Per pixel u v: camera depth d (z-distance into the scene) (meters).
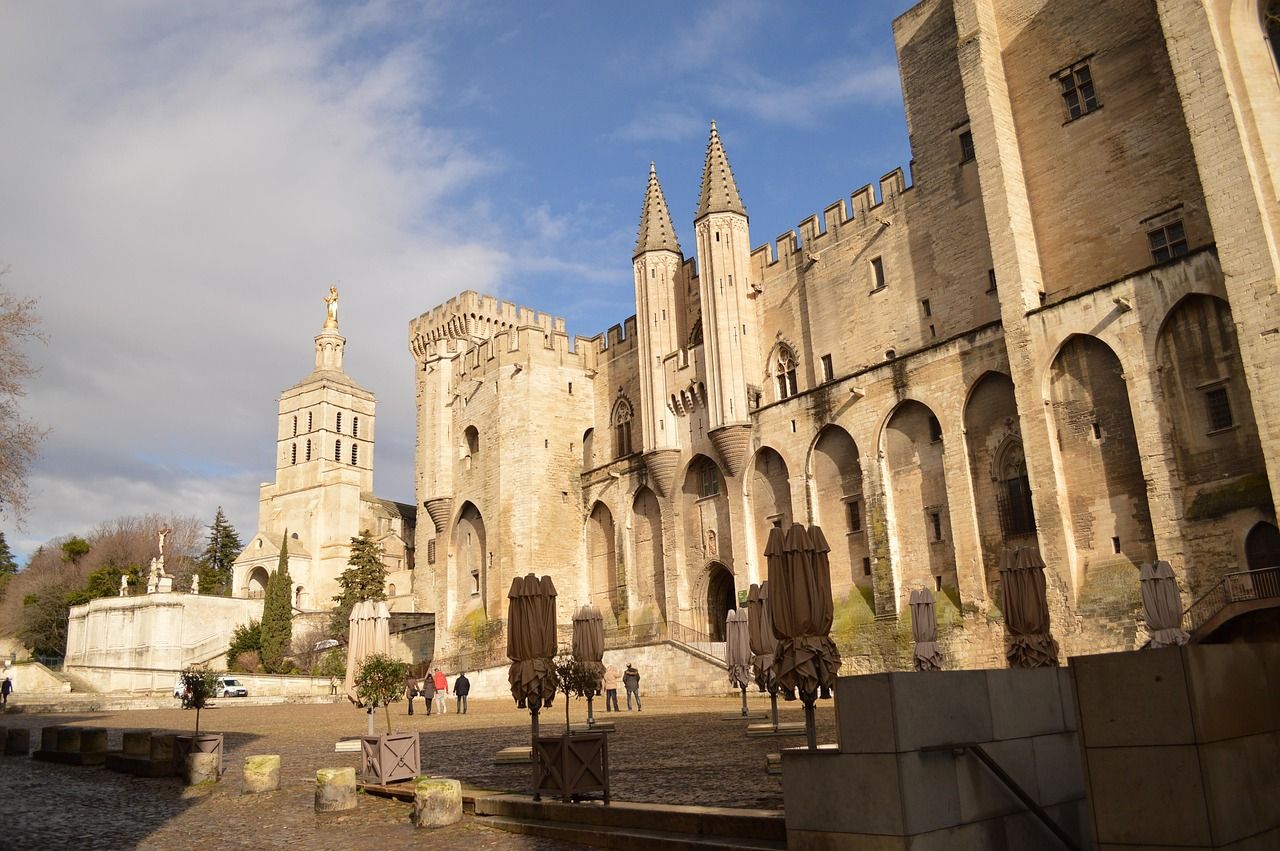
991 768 10.02
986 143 38.59
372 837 13.80
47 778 21.20
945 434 38.84
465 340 67.94
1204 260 30.72
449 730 31.02
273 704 54.59
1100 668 8.68
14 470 27.83
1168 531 30.69
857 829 9.43
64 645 94.19
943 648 37.47
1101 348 33.72
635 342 61.28
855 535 43.19
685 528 52.72
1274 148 29.16
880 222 46.00
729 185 52.66
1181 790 8.08
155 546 117.31
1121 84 36.34
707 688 44.50
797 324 49.62
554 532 59.78
